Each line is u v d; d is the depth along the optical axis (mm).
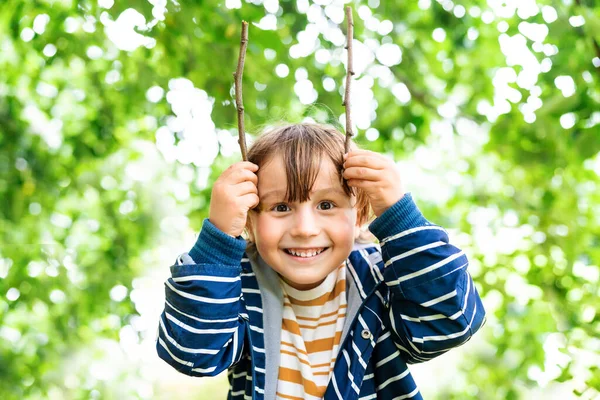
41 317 4184
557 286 3730
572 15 3066
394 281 1473
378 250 1709
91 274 4008
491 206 4051
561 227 3811
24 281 3771
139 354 4199
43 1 3410
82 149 3863
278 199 1505
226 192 1485
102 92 3756
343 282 1615
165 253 4316
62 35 3414
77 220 4203
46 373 4012
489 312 3891
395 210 1469
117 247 4172
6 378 3906
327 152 1531
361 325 1526
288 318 1587
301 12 3832
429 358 1523
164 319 1510
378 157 1494
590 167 3828
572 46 3055
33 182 3811
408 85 4156
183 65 3348
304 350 1553
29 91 4004
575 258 3676
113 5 2807
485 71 4188
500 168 4121
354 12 3926
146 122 4164
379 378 1542
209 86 3277
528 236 3838
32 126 4008
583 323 3498
